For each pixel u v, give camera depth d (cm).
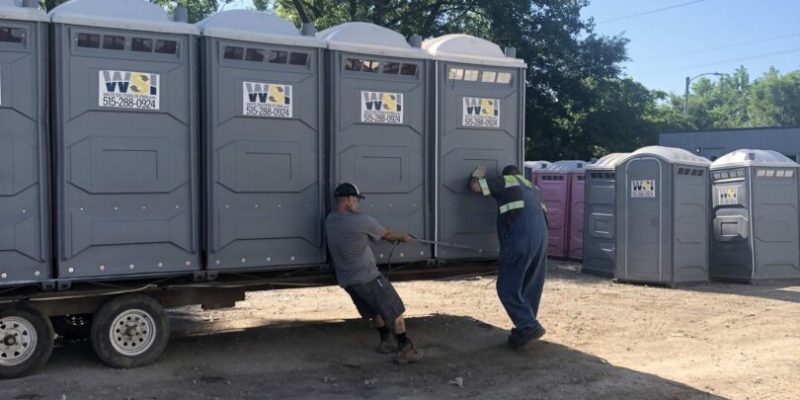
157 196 615
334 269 698
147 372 617
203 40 633
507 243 721
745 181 1238
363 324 841
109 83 595
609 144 3206
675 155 1194
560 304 1005
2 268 562
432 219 746
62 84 578
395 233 683
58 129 578
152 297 641
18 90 567
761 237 1236
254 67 651
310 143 679
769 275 1240
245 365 656
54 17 575
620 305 1002
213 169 634
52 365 626
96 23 586
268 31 659
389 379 627
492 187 725
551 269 1391
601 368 675
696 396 596
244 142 648
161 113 615
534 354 721
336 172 691
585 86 3052
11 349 582
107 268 596
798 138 2970
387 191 719
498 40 2750
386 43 715
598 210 1302
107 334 612
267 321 859
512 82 789
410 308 963
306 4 2716
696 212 1206
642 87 3425
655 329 847
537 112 2966
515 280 723
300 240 677
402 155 726
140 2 612
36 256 574
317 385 604
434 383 618
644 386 621
